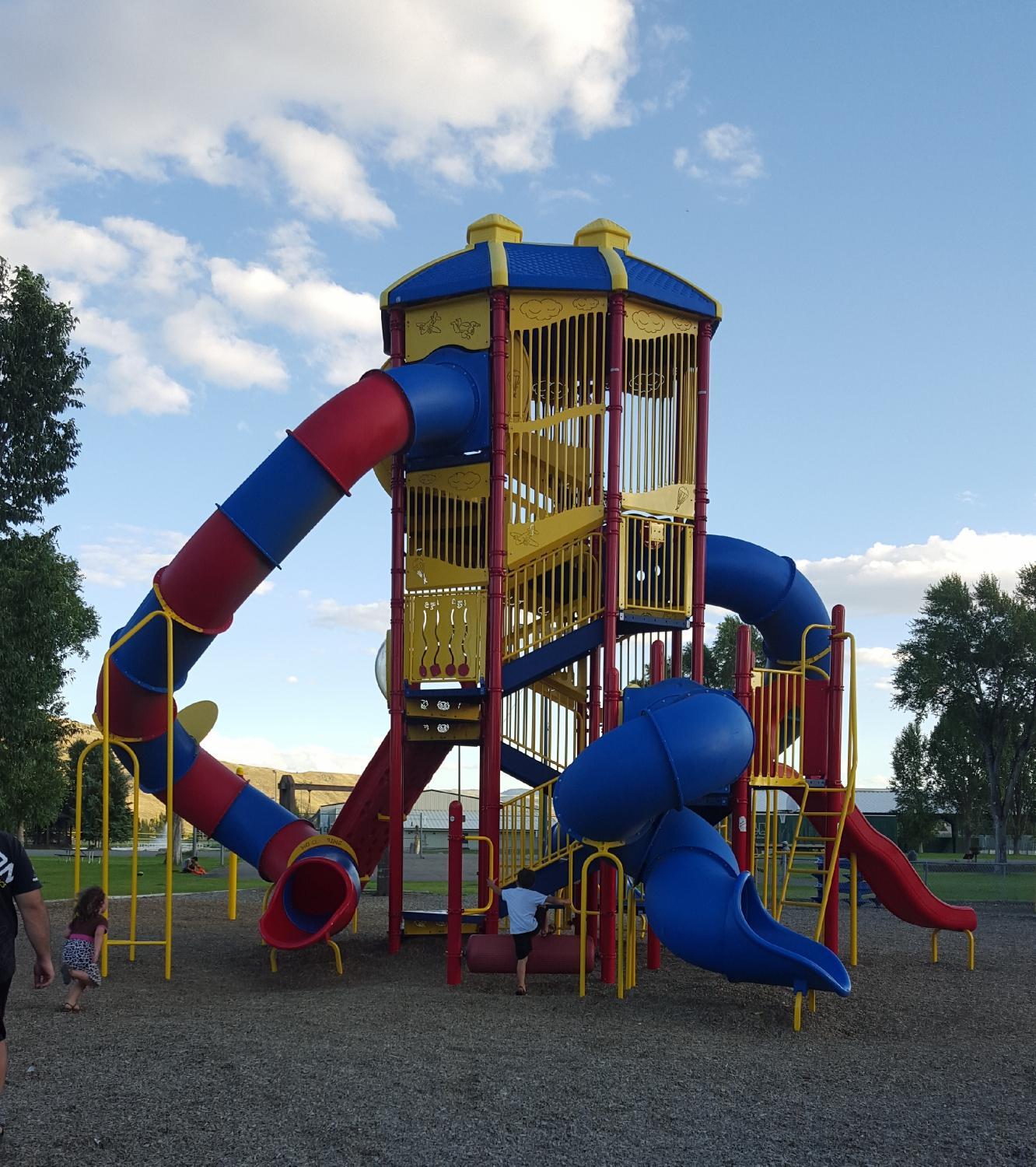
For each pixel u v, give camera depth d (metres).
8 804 30.11
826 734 13.47
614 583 13.08
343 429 12.63
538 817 14.19
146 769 14.73
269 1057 7.67
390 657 13.96
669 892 10.45
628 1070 7.61
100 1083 6.96
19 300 28.98
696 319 14.40
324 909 13.56
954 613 57.16
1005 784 58.72
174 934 15.92
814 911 22.78
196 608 12.77
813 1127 6.42
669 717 10.34
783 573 17.19
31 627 28.42
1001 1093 7.29
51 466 29.17
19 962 13.02
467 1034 8.70
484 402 13.78
